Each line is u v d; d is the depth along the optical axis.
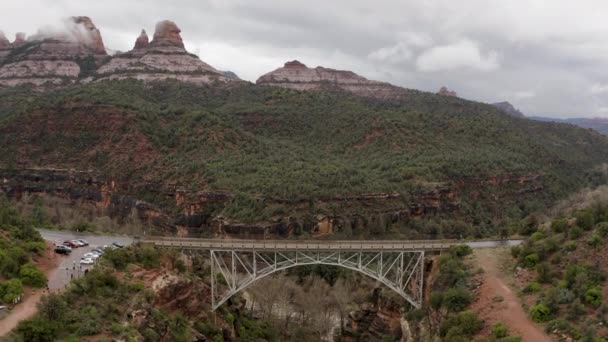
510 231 92.94
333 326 95.62
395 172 128.62
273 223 104.88
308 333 89.69
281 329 89.06
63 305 50.44
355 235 107.56
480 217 127.81
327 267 104.69
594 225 69.88
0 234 64.56
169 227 116.50
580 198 117.62
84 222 92.81
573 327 53.00
